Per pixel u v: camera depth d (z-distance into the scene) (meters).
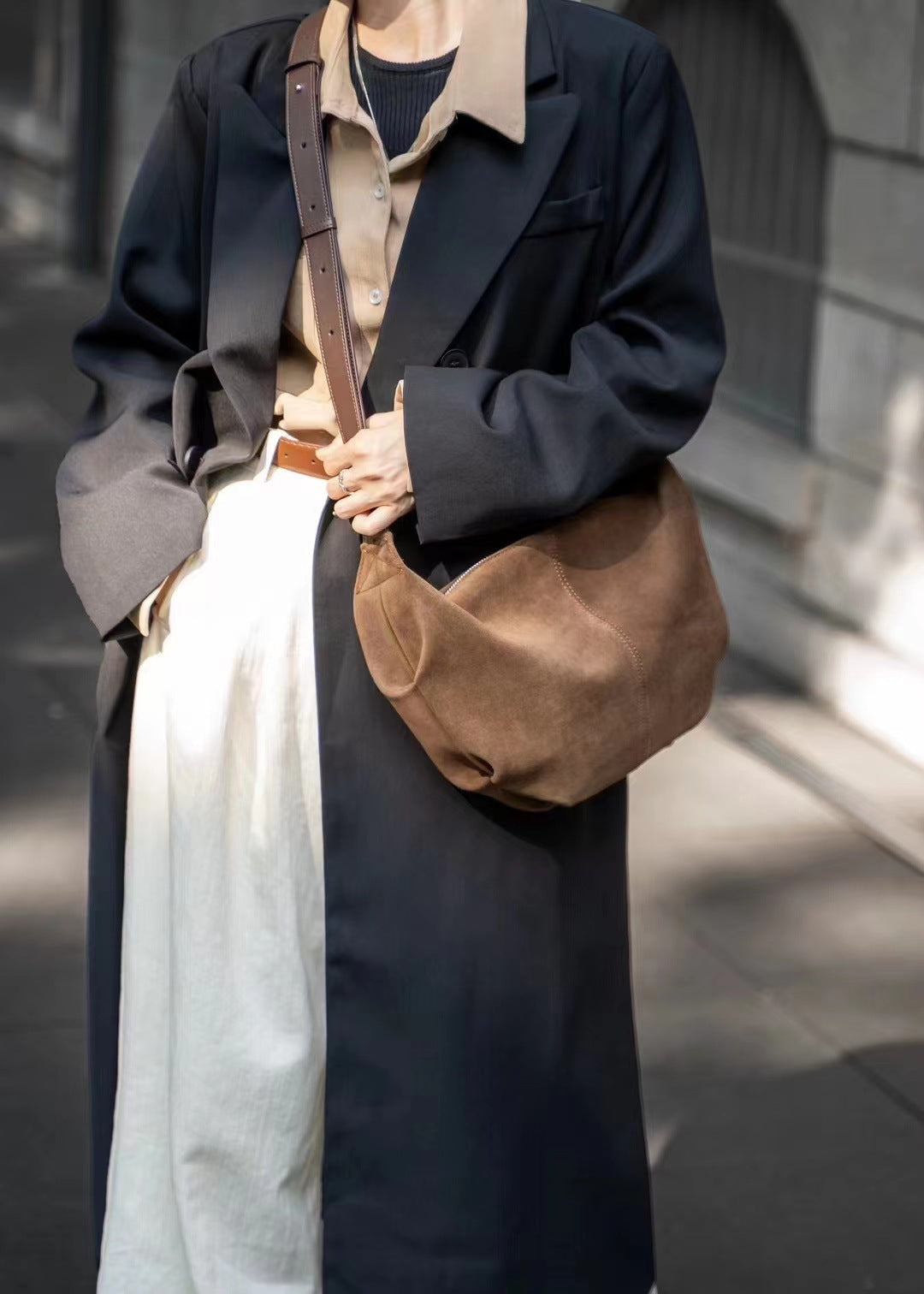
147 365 2.62
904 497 5.40
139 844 2.53
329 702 2.44
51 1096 3.50
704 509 6.32
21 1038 3.69
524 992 2.46
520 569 2.40
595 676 2.37
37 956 3.98
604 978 2.58
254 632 2.42
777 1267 3.09
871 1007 3.94
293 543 2.44
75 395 8.68
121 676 2.60
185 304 2.61
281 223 2.45
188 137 2.56
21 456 7.70
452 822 2.44
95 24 11.22
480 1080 2.45
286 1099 2.46
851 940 4.23
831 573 5.70
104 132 11.41
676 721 2.47
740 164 6.16
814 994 3.99
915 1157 3.42
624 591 2.44
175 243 2.60
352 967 2.45
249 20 9.48
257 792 2.44
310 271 2.43
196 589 2.44
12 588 6.25
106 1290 2.56
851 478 5.61
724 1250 3.13
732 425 6.16
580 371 2.40
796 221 5.89
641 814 4.83
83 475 2.54
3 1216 3.15
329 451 2.39
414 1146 2.45
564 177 2.41
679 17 6.46
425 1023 2.44
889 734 5.34
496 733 2.34
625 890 2.63
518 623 2.39
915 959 4.15
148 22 10.63
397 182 2.41
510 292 2.41
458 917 2.43
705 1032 3.82
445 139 2.40
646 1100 3.58
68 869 4.37
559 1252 2.54
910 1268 3.11
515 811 2.45
